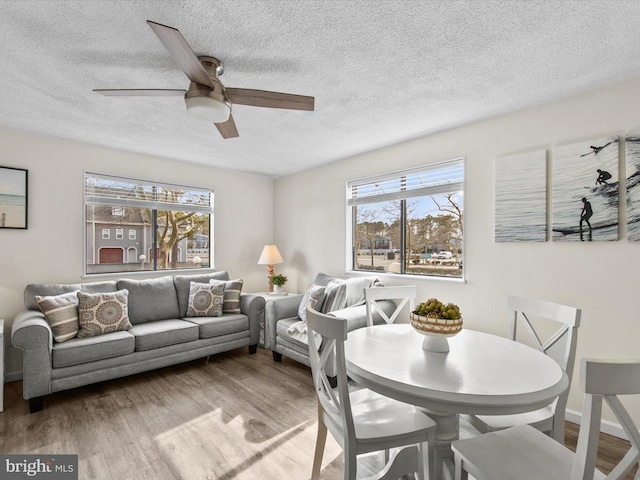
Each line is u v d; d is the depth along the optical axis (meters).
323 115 2.78
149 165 4.00
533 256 2.56
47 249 3.29
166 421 2.34
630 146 2.12
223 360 3.64
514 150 2.68
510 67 2.04
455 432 1.69
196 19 1.60
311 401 2.66
